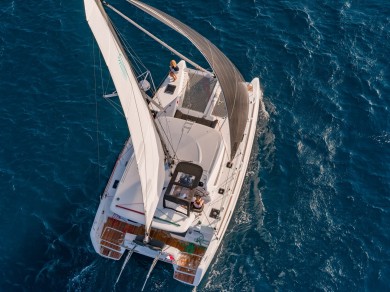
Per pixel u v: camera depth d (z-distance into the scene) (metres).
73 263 28.56
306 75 36.81
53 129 34.28
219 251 28.73
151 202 23.83
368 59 37.56
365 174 31.89
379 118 34.41
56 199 31.17
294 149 33.03
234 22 40.06
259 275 27.91
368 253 28.69
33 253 28.98
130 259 28.59
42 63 37.72
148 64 37.41
